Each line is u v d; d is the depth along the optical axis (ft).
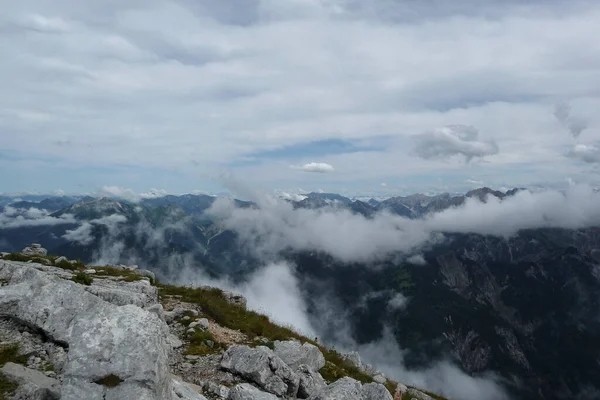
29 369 34.81
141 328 33.99
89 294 43.96
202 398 43.65
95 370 30.76
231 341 73.15
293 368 64.80
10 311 43.04
